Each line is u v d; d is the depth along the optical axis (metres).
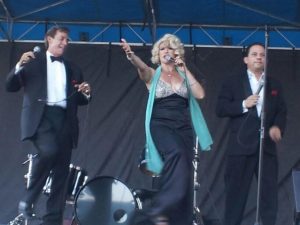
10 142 12.65
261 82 8.53
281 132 8.79
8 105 12.78
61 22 12.95
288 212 12.27
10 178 12.51
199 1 12.08
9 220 12.31
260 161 7.42
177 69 7.17
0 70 12.86
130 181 12.45
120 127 12.68
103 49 12.97
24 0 12.20
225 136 12.53
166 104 6.95
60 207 8.89
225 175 8.95
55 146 8.64
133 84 12.84
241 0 11.98
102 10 12.53
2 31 12.93
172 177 6.40
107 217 8.27
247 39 13.01
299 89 12.72
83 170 9.16
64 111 8.89
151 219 6.47
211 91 12.70
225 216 8.81
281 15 12.38
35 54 8.88
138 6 12.30
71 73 9.06
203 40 13.08
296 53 12.85
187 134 6.91
